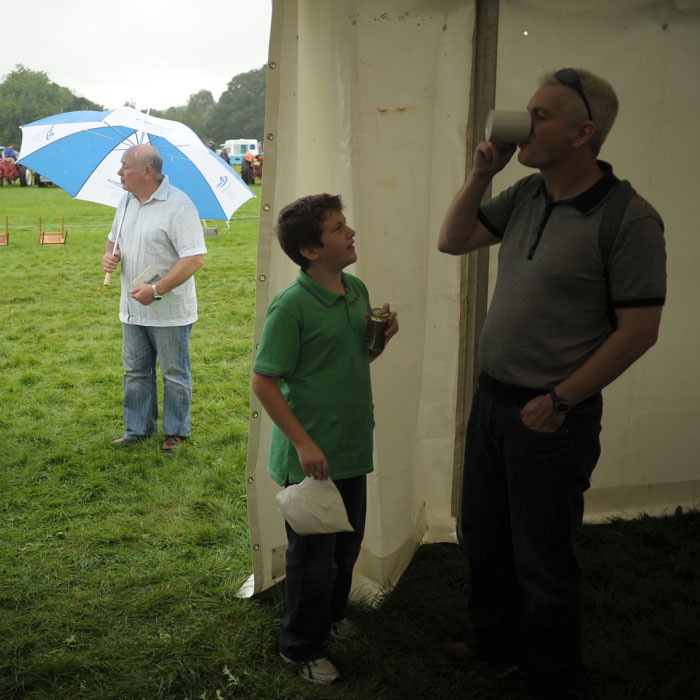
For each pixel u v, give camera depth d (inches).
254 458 116.1
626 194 80.5
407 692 101.4
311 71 109.9
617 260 79.8
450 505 146.1
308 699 100.3
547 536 89.6
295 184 111.0
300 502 94.3
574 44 128.1
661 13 130.4
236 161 2103.8
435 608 120.4
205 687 103.2
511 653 106.2
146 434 199.6
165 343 187.6
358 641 111.6
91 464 182.9
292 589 101.9
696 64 133.6
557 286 83.4
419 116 117.0
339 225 94.3
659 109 134.6
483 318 135.8
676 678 102.9
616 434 151.3
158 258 182.2
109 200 199.9
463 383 140.6
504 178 133.3
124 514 157.9
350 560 107.5
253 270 504.7
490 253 134.6
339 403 97.3
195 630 115.3
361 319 99.0
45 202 1127.6
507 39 125.2
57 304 399.2
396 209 118.3
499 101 127.3
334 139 113.3
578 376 82.2
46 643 112.5
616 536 145.7
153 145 204.4
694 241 142.9
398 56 114.3
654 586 126.3
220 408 229.6
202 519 155.9
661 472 154.9
